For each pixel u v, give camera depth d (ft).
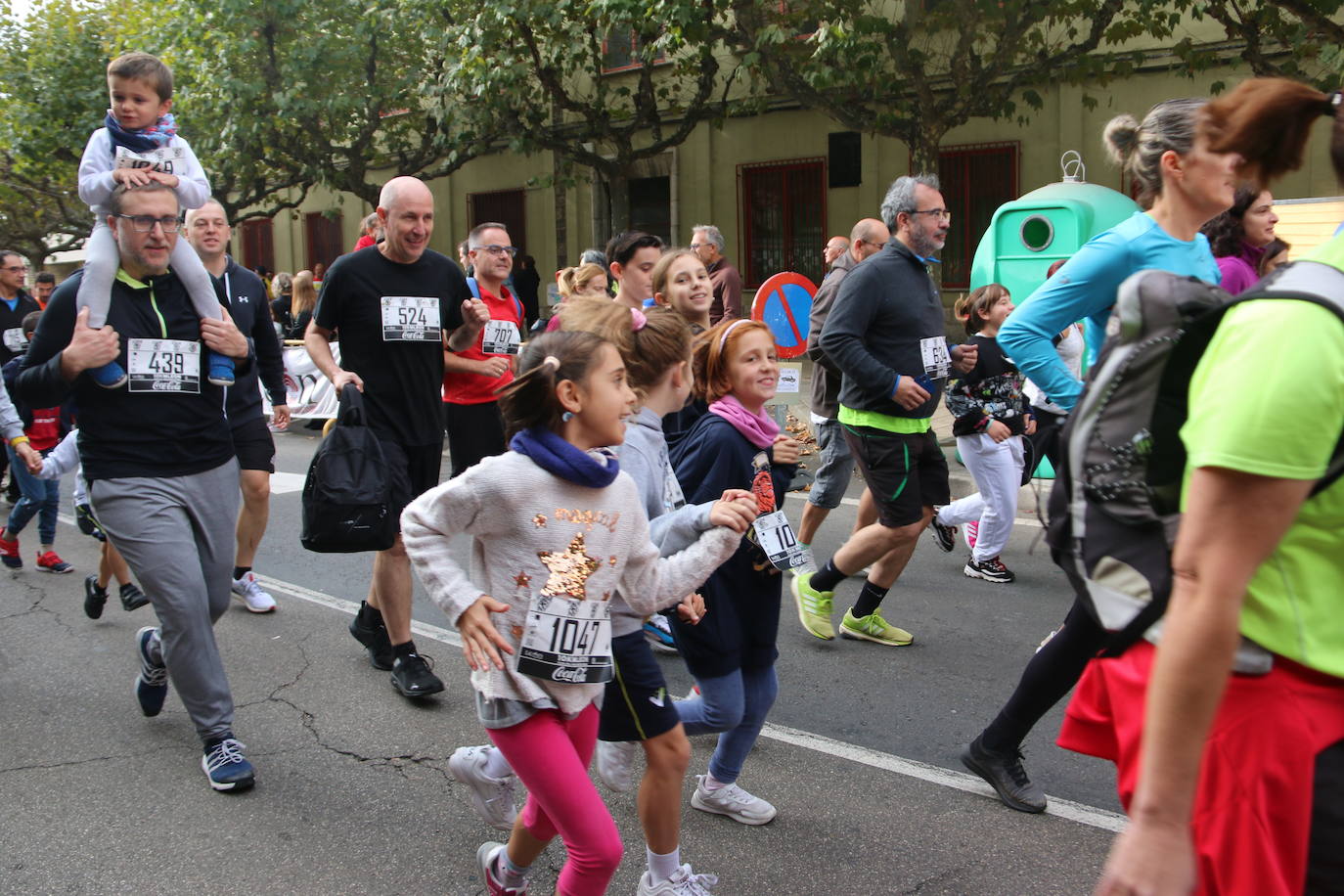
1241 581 4.85
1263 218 15.38
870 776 12.60
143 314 12.25
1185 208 10.92
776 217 57.21
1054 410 21.07
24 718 14.61
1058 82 42.27
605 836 8.20
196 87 55.31
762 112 48.03
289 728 14.17
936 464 16.43
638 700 9.11
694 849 10.98
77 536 26.00
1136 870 5.06
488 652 8.04
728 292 26.58
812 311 20.35
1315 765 5.25
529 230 67.00
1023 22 37.58
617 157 51.80
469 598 8.13
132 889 10.35
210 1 51.62
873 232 20.21
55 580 21.85
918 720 14.20
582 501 8.36
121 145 14.21
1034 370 11.61
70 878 10.54
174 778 12.76
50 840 11.29
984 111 41.04
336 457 13.28
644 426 9.93
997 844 10.99
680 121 58.18
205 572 12.78
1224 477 4.84
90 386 12.06
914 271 15.98
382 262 15.01
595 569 8.39
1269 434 4.75
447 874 10.62
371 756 13.30
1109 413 5.87
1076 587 6.23
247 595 19.38
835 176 54.70
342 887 10.38
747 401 10.76
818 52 38.22
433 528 8.29
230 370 12.70
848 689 15.30
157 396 12.28
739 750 11.31
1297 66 35.37
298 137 56.75
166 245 12.02
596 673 8.43
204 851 11.06
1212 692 4.92
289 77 52.65
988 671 15.92
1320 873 5.27
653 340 9.78
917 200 15.64
